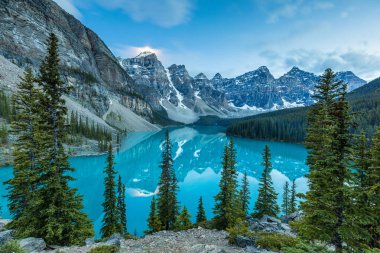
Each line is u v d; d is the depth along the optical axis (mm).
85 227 19109
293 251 10117
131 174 81625
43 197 17234
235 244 17016
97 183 65625
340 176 10258
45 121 17984
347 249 10188
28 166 20781
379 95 162125
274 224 22469
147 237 21453
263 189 34406
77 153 91750
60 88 18141
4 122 80438
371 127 94062
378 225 11695
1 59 134375
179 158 114688
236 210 27844
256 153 119750
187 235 21688
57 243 17000
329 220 10070
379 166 13758
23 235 15969
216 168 94750
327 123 11328
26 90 22172
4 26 169625
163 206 33844
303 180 73750
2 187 52500
